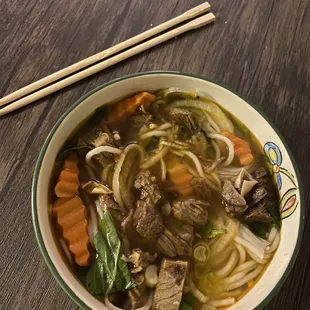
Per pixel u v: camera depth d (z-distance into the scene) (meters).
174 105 0.27
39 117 0.28
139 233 0.24
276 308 0.25
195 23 0.31
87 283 0.23
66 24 0.31
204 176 0.26
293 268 0.26
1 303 0.23
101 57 0.29
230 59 0.30
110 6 0.31
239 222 0.25
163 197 0.25
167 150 0.26
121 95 0.26
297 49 0.31
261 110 0.27
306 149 0.29
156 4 0.32
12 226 0.25
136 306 0.23
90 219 0.24
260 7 0.33
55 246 0.23
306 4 0.33
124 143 0.26
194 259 0.25
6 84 0.28
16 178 0.26
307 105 0.30
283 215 0.25
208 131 0.27
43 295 0.24
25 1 0.31
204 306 0.24
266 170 0.26
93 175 0.25
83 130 0.26
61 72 0.29
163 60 0.30
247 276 0.25
